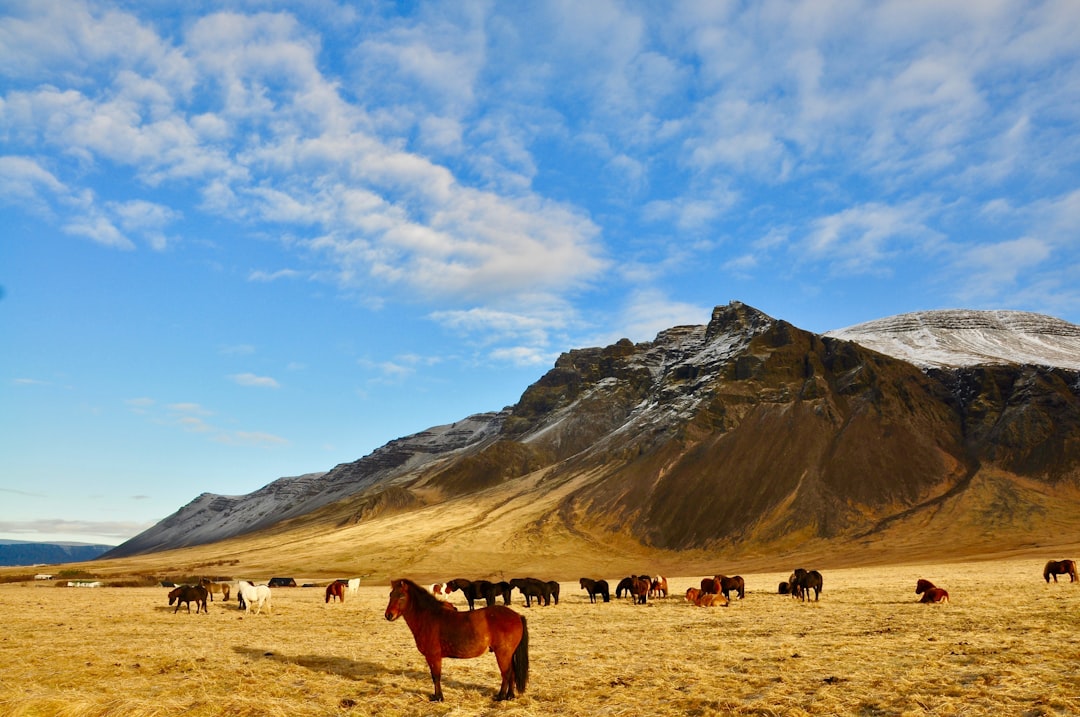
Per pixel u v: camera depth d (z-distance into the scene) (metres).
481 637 17.38
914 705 14.83
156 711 15.91
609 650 24.36
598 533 182.12
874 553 138.25
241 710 16.30
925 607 35.00
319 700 17.44
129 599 56.69
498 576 131.12
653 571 142.88
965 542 138.62
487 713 16.05
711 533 169.38
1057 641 21.67
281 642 27.53
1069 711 13.89
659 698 16.62
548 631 31.41
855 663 19.62
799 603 42.66
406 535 194.62
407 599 17.61
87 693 17.53
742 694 16.66
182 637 29.27
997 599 36.84
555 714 15.76
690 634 28.38
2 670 21.14
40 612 41.88
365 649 25.48
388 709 16.66
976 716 14.02
